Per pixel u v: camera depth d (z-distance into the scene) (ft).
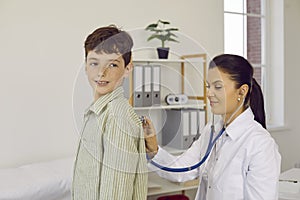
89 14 9.86
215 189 5.23
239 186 5.05
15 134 8.94
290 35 15.31
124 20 10.48
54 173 7.45
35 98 9.17
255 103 5.59
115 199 3.14
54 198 7.12
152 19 11.01
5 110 8.81
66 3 9.50
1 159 8.79
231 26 14.37
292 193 7.27
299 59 15.65
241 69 4.77
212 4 12.30
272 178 4.87
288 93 15.29
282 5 15.03
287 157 15.26
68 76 9.59
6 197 6.40
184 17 11.71
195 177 5.47
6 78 8.80
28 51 9.04
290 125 15.33
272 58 15.42
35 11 9.09
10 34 8.80
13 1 8.81
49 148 9.39
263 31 15.33
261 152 4.94
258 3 15.16
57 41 9.41
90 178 3.30
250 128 5.16
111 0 10.23
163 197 9.61
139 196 3.29
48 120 9.36
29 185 6.78
